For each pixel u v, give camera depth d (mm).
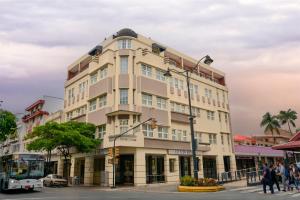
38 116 56562
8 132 40250
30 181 22172
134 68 34938
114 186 28266
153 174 33594
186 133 39219
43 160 23438
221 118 47344
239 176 33844
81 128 33875
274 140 78125
